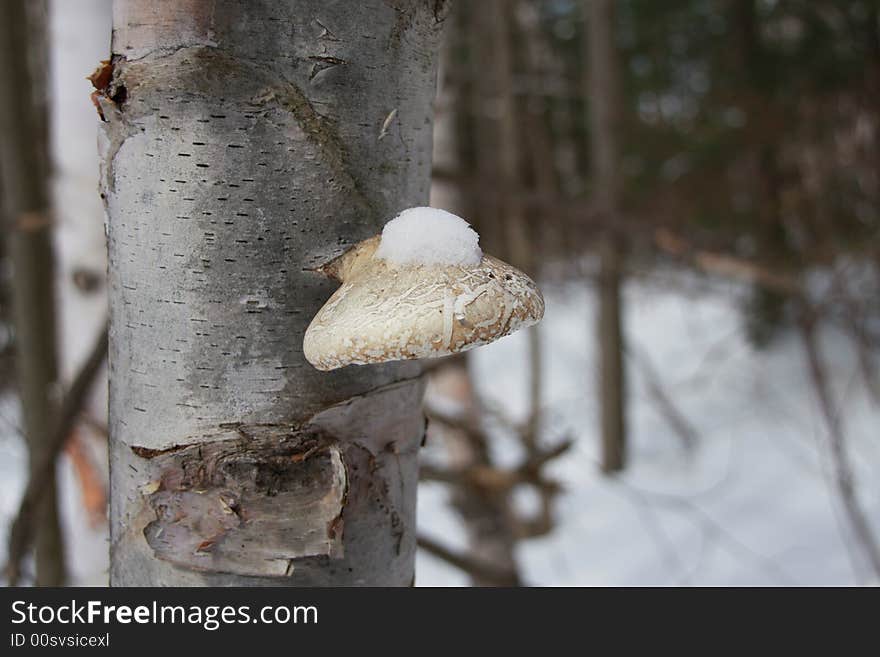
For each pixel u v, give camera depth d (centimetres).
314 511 55
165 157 54
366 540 58
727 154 349
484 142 409
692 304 460
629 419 384
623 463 333
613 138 325
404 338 53
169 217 54
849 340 395
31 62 187
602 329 336
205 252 54
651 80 420
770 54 369
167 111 53
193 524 56
